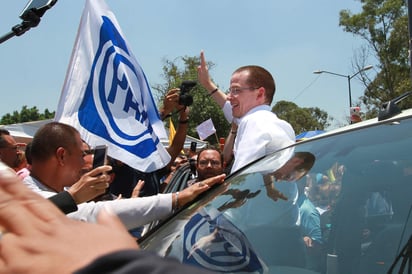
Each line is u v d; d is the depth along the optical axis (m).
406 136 1.83
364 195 1.68
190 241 1.66
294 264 1.51
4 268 0.51
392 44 33.03
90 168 2.94
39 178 2.44
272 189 1.84
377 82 34.41
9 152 4.18
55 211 0.57
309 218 1.68
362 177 1.75
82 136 3.42
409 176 1.65
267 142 2.42
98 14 3.68
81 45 3.63
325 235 1.63
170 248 1.65
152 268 0.48
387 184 1.67
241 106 2.84
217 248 1.60
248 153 2.43
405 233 1.47
